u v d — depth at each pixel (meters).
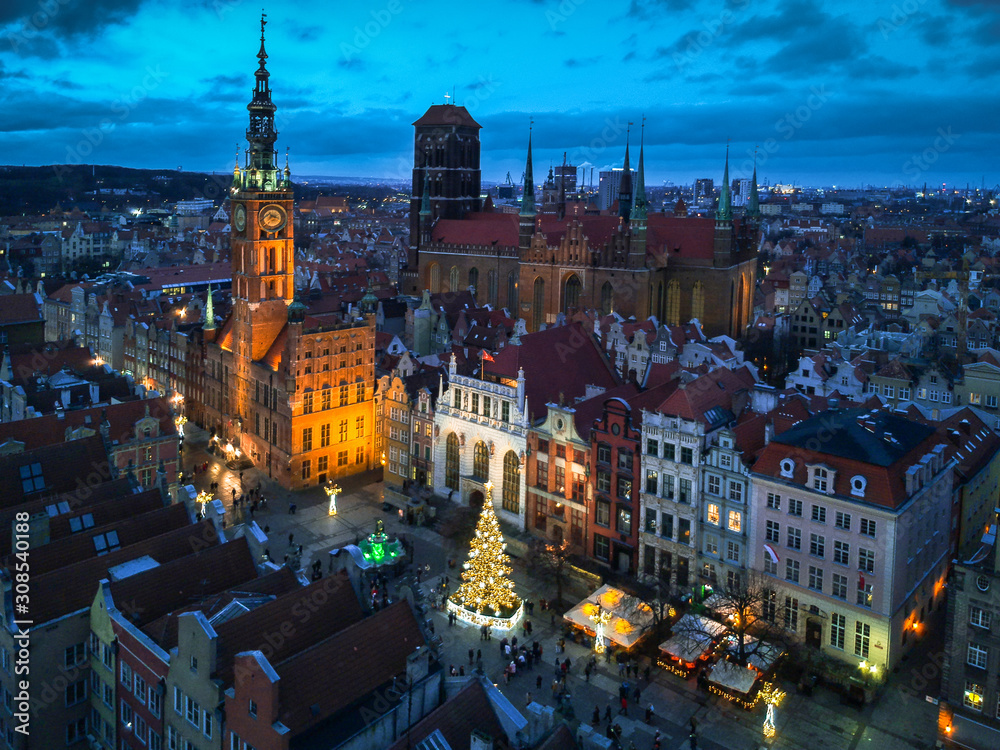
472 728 50.97
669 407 90.19
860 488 76.25
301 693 49.91
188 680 53.28
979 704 66.50
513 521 106.69
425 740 48.66
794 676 78.75
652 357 161.62
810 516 79.62
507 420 106.50
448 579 97.06
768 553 83.06
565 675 77.44
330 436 129.75
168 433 109.88
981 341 177.38
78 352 128.50
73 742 64.38
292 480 125.06
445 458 116.81
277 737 47.25
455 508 112.12
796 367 197.62
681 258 191.12
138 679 58.31
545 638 85.81
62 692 62.91
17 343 158.25
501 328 164.62
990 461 100.50
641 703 74.81
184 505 74.12
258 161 131.62
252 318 132.25
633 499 93.81
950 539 91.12
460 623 88.19
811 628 81.00
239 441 138.38
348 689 51.94
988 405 125.69
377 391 135.50
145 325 173.75
